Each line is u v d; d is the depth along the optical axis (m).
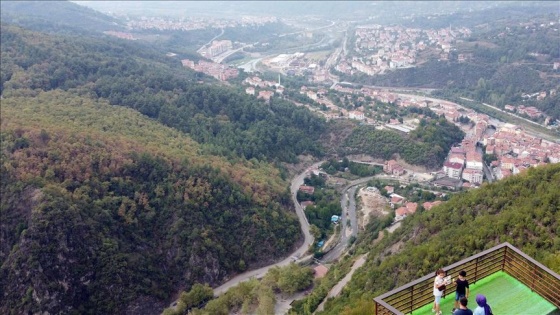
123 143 130.75
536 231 65.62
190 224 116.50
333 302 85.69
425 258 73.75
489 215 78.81
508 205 80.50
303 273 106.38
